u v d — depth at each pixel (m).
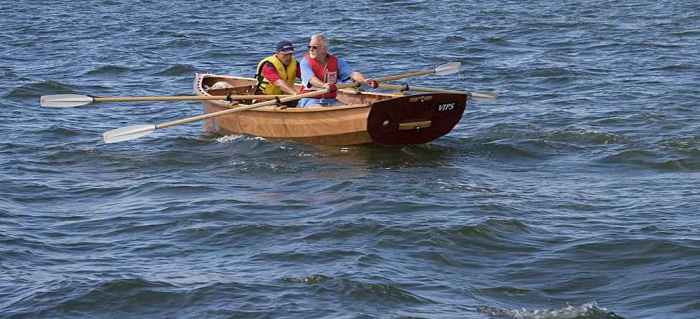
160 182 15.47
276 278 11.09
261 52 31.42
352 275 11.09
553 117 20.22
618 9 39.34
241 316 10.15
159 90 25.38
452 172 15.93
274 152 17.38
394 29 35.59
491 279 11.22
